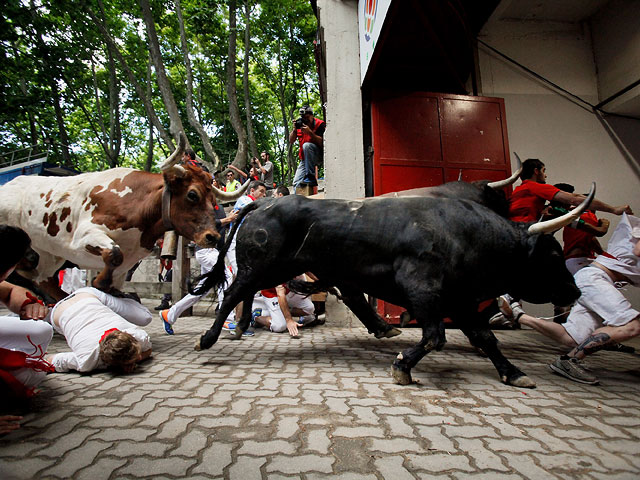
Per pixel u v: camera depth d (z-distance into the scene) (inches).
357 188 232.1
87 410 86.7
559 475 61.6
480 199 134.8
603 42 251.8
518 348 165.5
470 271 113.6
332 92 239.3
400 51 219.6
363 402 93.5
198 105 861.8
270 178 426.6
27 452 66.9
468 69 248.5
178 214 149.7
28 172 469.4
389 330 159.0
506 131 231.1
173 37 740.7
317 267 127.6
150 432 75.8
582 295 122.6
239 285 135.9
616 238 125.2
